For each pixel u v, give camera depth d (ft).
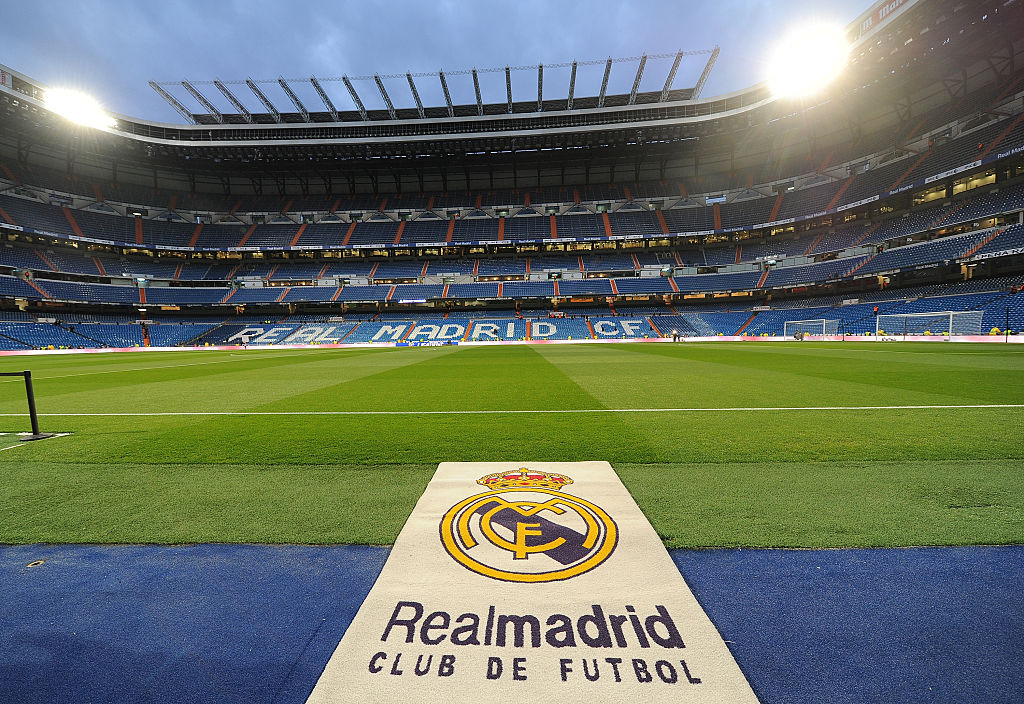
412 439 15.72
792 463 12.33
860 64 115.14
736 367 41.70
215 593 6.44
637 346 94.07
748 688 4.63
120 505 9.91
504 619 5.66
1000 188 106.83
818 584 6.40
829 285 132.87
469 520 8.57
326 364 56.65
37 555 7.64
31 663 5.13
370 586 6.53
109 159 157.58
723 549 7.46
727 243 159.22
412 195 183.93
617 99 159.63
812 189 146.61
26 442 15.87
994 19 96.68
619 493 10.02
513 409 21.70
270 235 167.22
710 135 152.66
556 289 152.87
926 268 111.24
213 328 141.28
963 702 4.46
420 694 4.63
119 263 150.00
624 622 5.59
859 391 25.67
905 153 129.08
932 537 7.83
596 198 173.68
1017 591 6.17
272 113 153.48
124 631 5.65
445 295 152.56
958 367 38.86
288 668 5.01
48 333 120.47
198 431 17.44
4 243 132.16
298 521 8.90
